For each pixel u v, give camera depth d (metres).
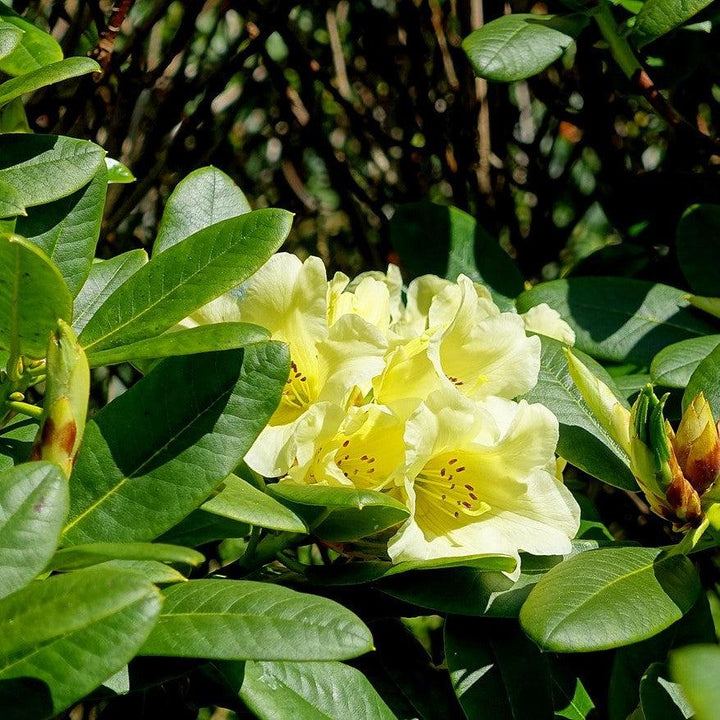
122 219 1.49
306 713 0.81
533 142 1.66
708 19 1.19
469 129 1.57
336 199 1.89
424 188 1.71
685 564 0.87
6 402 0.80
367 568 0.85
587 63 1.43
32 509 0.70
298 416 0.85
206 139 1.68
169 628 0.74
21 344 0.79
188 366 0.79
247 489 0.80
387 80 1.77
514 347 0.89
